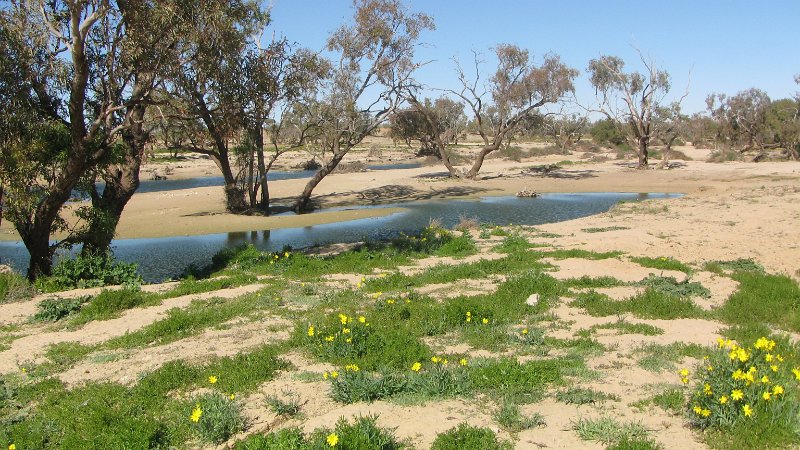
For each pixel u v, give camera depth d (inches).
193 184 1974.7
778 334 303.4
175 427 218.2
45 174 550.3
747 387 197.3
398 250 600.7
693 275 457.7
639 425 200.2
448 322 335.3
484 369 254.1
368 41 1208.8
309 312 373.1
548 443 192.7
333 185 1706.4
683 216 868.0
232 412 219.8
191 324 349.4
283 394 244.2
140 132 666.2
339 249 679.1
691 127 3009.4
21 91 516.1
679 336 305.9
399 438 199.6
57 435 219.1
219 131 655.1
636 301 368.5
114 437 205.8
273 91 706.8
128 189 655.8
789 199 981.8
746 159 2183.8
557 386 241.6
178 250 832.9
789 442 182.7
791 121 2137.1
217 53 576.1
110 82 529.0
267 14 797.9
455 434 194.5
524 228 800.9
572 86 1706.4
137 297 411.2
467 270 478.0
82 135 519.5
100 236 589.9
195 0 522.3
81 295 432.5
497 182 1729.8
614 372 256.2
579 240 656.4
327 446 185.2
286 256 559.2
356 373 248.7
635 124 1964.8
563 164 2242.9
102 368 285.4
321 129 1299.2
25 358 303.0
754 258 530.9
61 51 540.4
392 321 339.3
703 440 190.2
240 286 462.9
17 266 735.7
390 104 1311.5
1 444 212.2
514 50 1656.0
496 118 2500.0
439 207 1299.2
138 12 508.1
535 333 306.0
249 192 1213.1
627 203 1114.1
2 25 498.0
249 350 301.9
